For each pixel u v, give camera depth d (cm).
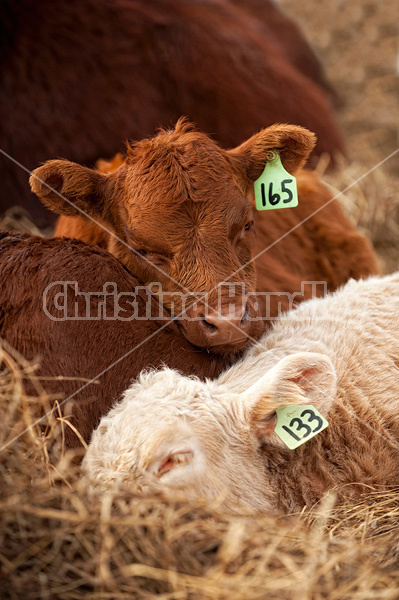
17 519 274
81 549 272
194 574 264
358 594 267
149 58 656
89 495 292
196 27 677
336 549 289
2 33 638
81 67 644
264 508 321
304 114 704
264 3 906
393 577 284
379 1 1094
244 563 270
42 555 271
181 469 299
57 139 638
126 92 646
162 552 267
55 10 648
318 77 905
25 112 636
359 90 995
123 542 272
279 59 757
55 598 260
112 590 261
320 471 342
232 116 659
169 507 282
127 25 660
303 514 328
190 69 659
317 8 1112
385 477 350
